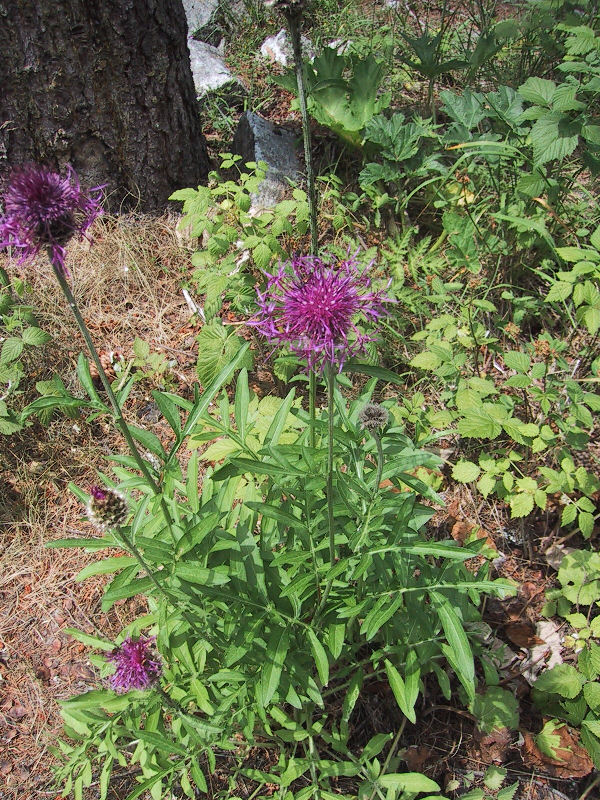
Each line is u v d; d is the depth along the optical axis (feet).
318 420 1.65
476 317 2.75
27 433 2.48
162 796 1.67
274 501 1.76
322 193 3.16
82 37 2.70
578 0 3.19
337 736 1.68
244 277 2.55
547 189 2.69
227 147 3.57
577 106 2.49
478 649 1.83
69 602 2.15
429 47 3.22
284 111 3.70
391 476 1.61
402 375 2.64
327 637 1.55
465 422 2.15
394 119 3.01
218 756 1.84
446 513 2.32
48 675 2.01
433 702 1.94
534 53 3.62
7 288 2.75
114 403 1.34
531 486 2.12
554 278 2.80
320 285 1.17
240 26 4.27
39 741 1.90
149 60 2.85
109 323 2.84
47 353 2.68
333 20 4.25
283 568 1.72
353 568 1.57
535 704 1.94
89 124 2.91
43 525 2.32
